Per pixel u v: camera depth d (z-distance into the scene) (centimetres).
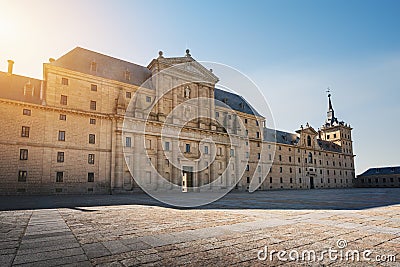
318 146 8406
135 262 544
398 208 1576
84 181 3738
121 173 3938
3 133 3294
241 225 975
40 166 3459
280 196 3047
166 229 909
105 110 4153
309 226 946
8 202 2206
